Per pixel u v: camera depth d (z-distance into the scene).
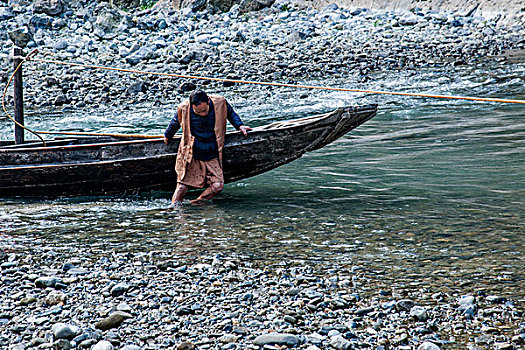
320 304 10.03
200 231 14.10
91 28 58.75
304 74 45.12
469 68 43.38
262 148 17.09
